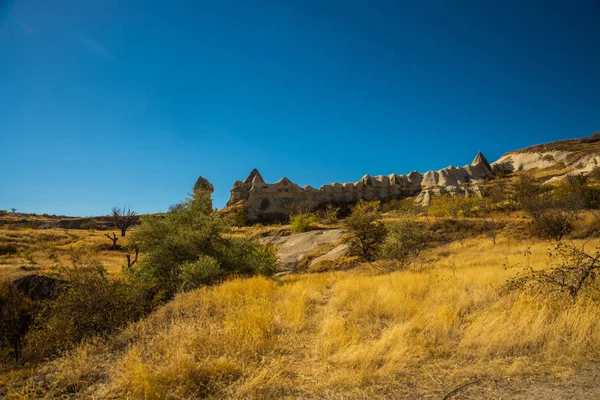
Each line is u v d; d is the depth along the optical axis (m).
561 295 6.49
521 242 26.69
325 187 83.38
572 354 4.41
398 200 80.25
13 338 9.84
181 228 15.47
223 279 13.04
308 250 31.91
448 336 5.31
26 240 38.69
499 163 114.94
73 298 8.08
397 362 4.34
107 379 4.34
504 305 6.57
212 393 3.78
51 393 3.96
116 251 36.59
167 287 12.92
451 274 12.17
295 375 4.17
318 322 6.44
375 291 8.93
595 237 24.12
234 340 5.10
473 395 3.58
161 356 4.73
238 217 58.53
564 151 101.62
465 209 39.72
